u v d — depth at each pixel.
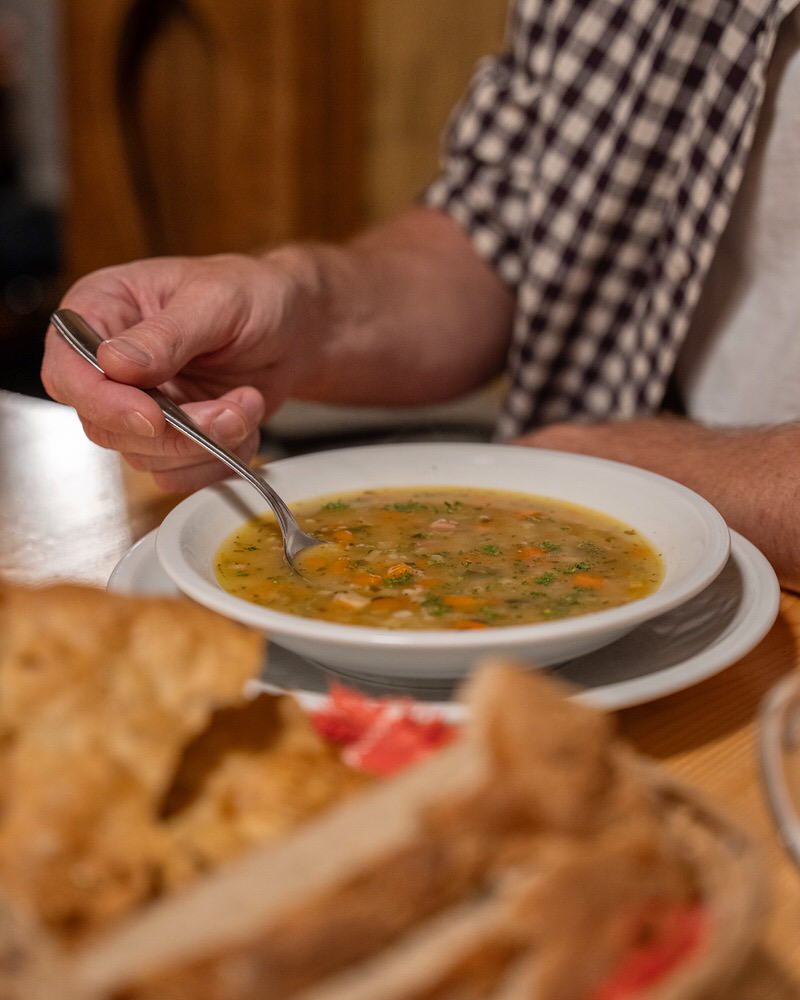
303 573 1.38
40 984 0.63
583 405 2.74
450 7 4.91
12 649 0.81
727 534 1.28
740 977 0.79
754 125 2.20
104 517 1.79
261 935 0.62
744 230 2.32
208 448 1.54
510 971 0.65
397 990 0.62
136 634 0.82
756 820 1.00
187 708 0.80
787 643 1.37
